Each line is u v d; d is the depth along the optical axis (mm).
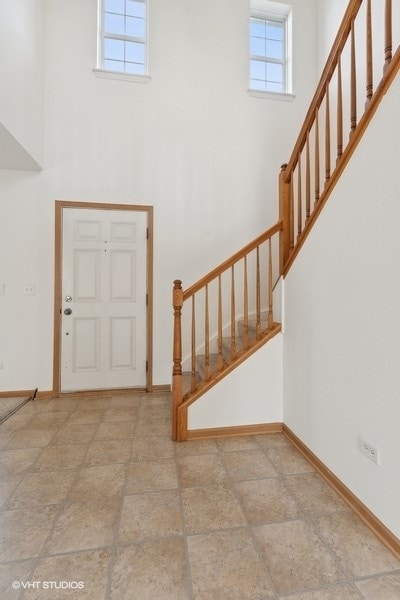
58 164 3068
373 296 1392
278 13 3701
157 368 3270
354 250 1520
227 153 3402
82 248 3135
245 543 1334
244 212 3438
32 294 3041
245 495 1648
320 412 1843
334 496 1640
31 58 2713
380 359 1354
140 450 2105
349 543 1331
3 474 1833
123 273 3217
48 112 3041
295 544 1327
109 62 3309
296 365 2137
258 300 2402
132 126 3205
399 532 1256
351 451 1559
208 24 3371
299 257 2084
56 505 1571
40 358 3062
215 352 3342
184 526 1433
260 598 1097
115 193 3174
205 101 3359
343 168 1587
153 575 1187
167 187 3277
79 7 3107
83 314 3145
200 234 3346
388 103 1278
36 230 3039
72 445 2170
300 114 3588
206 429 2264
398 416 1258
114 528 1419
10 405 2820
